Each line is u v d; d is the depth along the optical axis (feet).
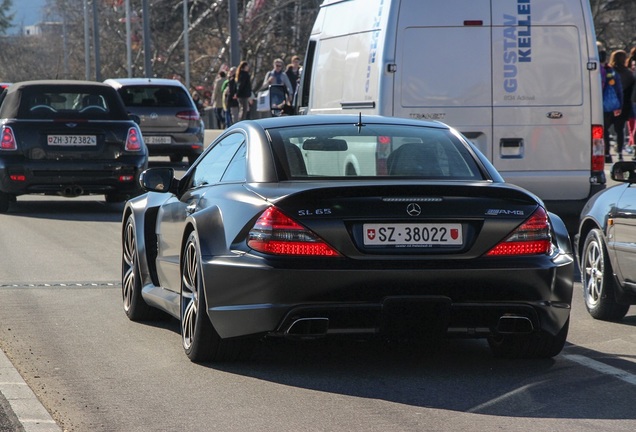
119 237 66.54
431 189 30.58
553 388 30.40
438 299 30.14
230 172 34.47
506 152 59.93
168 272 37.50
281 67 139.03
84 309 43.01
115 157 79.10
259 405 28.50
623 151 122.93
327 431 26.08
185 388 30.30
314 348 35.37
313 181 32.01
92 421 26.99
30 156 77.87
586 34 60.08
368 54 61.41
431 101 59.57
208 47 339.36
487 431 26.05
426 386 30.50
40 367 32.94
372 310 30.07
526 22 59.72
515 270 30.55
